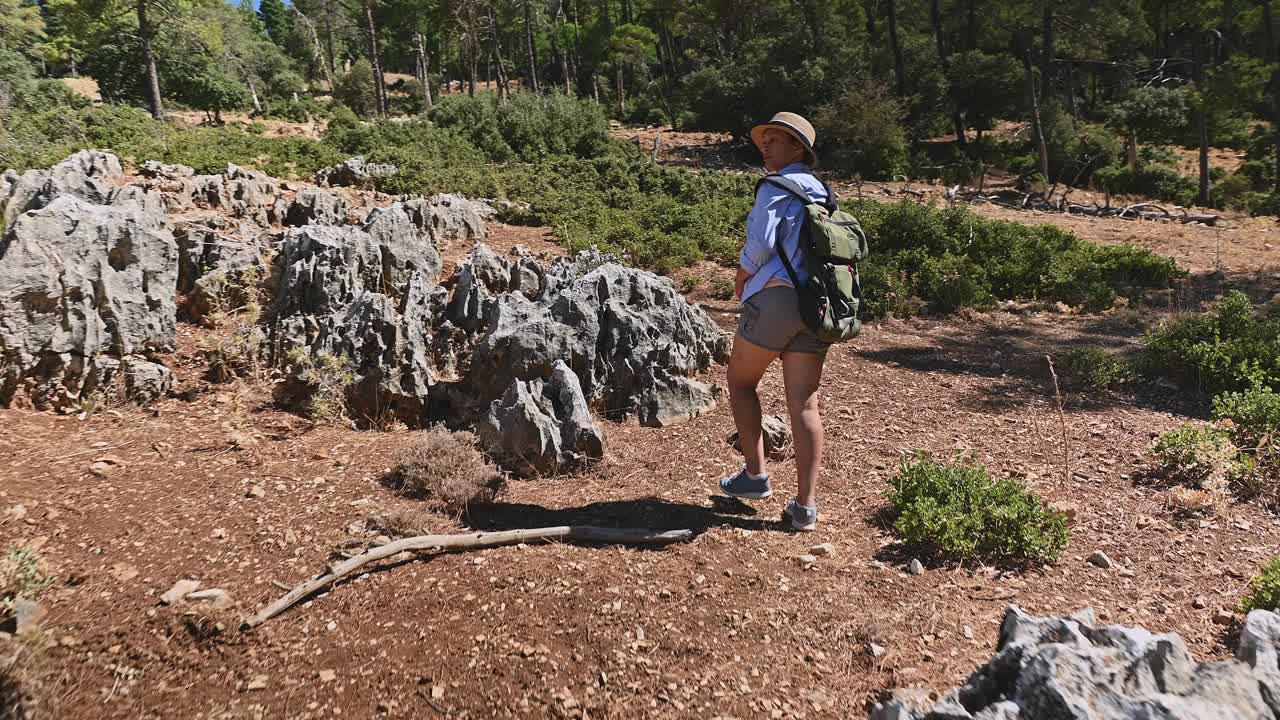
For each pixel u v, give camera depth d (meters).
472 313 5.54
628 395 4.96
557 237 10.95
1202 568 3.27
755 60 36.16
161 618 2.58
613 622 2.71
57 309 4.36
